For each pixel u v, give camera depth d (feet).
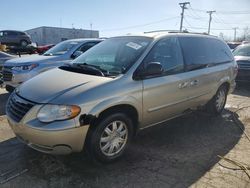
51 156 12.91
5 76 23.59
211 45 18.63
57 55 24.63
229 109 22.20
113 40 16.11
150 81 13.35
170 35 15.52
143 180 11.32
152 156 13.38
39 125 10.69
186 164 12.70
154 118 14.25
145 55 13.61
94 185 10.87
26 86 12.73
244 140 15.75
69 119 10.71
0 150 13.46
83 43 25.81
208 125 18.08
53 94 11.27
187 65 15.90
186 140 15.46
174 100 14.97
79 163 12.39
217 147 14.66
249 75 29.30
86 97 11.11
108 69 13.25
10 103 12.51
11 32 88.53
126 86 12.35
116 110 12.19
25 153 13.16
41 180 11.07
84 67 13.69
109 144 12.23
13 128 11.71
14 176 11.29
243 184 11.23
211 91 18.31
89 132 11.50
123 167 12.26
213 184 11.17
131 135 13.23
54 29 155.84
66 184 10.86
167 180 11.37
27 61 23.16
